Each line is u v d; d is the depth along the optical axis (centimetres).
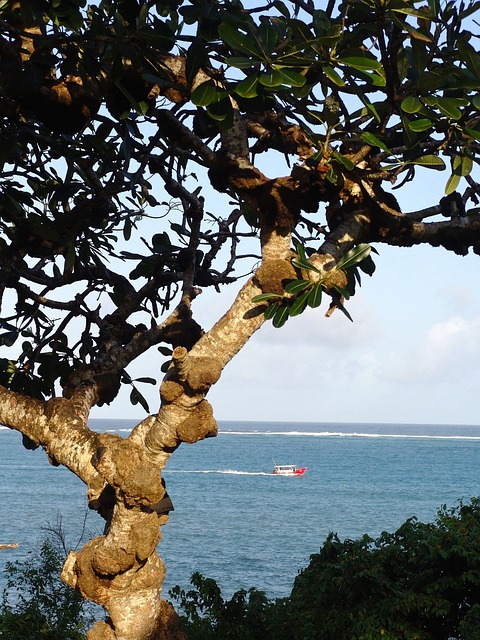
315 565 1706
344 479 15475
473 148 693
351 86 572
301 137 701
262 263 615
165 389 555
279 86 568
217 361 594
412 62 624
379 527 8225
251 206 646
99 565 573
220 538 7300
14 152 819
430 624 1603
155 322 895
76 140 841
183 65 686
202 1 643
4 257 838
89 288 941
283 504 10731
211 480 15150
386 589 1566
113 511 580
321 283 593
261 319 604
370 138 587
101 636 599
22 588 2002
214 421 573
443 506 1742
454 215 734
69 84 717
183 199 918
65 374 894
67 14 656
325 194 646
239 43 538
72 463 621
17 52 705
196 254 926
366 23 629
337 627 1551
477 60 550
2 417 654
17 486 12950
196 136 721
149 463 563
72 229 827
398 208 708
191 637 1636
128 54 643
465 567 1576
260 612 1656
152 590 595
